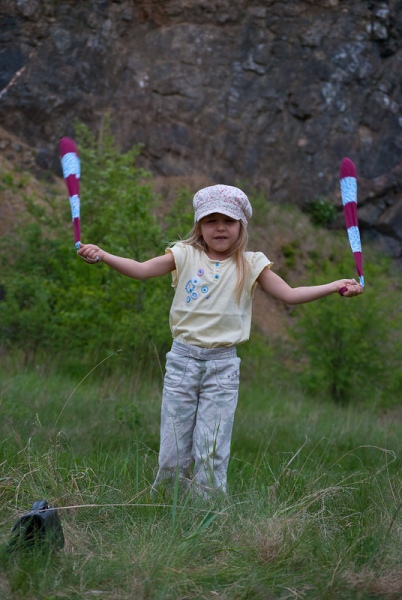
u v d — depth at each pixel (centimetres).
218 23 1647
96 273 1043
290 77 1677
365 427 812
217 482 417
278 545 329
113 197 1173
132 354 997
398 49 1755
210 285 421
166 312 1016
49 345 1041
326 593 292
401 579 309
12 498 382
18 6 1509
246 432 702
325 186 1691
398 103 1752
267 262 429
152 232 1037
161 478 422
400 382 1127
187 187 1551
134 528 350
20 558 304
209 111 1617
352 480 481
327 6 1703
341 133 1705
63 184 1475
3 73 1493
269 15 1670
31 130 1490
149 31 1611
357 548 341
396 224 1733
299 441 691
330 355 1136
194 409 425
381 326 1143
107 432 606
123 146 1541
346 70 1705
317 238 1647
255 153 1641
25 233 1189
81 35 1541
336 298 1140
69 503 379
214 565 313
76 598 280
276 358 1341
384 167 1727
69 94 1516
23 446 460
